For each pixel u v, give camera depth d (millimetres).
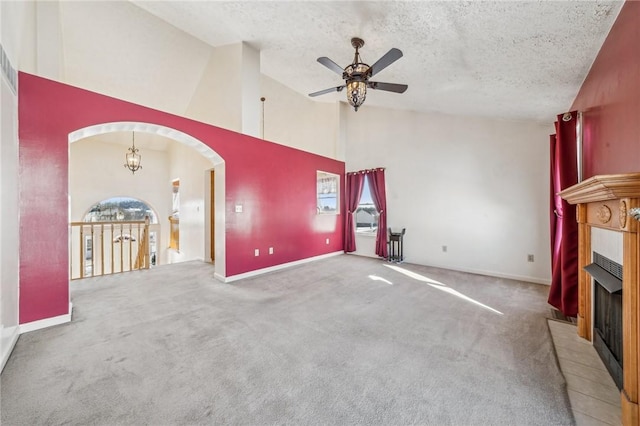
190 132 3689
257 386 1723
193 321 2701
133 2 3697
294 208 5320
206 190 5691
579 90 2795
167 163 8484
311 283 4078
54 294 2572
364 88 2938
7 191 2076
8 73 2088
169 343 2256
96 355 2064
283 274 4625
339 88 3311
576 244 2803
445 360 2020
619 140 1795
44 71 2984
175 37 4480
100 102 2863
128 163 7160
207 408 1533
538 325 2631
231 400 1597
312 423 1428
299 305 3154
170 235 8156
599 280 1871
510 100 3436
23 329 2396
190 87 5645
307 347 2203
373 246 6270
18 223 2330
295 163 5352
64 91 2631
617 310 1762
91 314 2855
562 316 2855
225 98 4648
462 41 2371
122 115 3025
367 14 2445
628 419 1356
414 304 3199
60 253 2600
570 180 2791
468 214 4844
